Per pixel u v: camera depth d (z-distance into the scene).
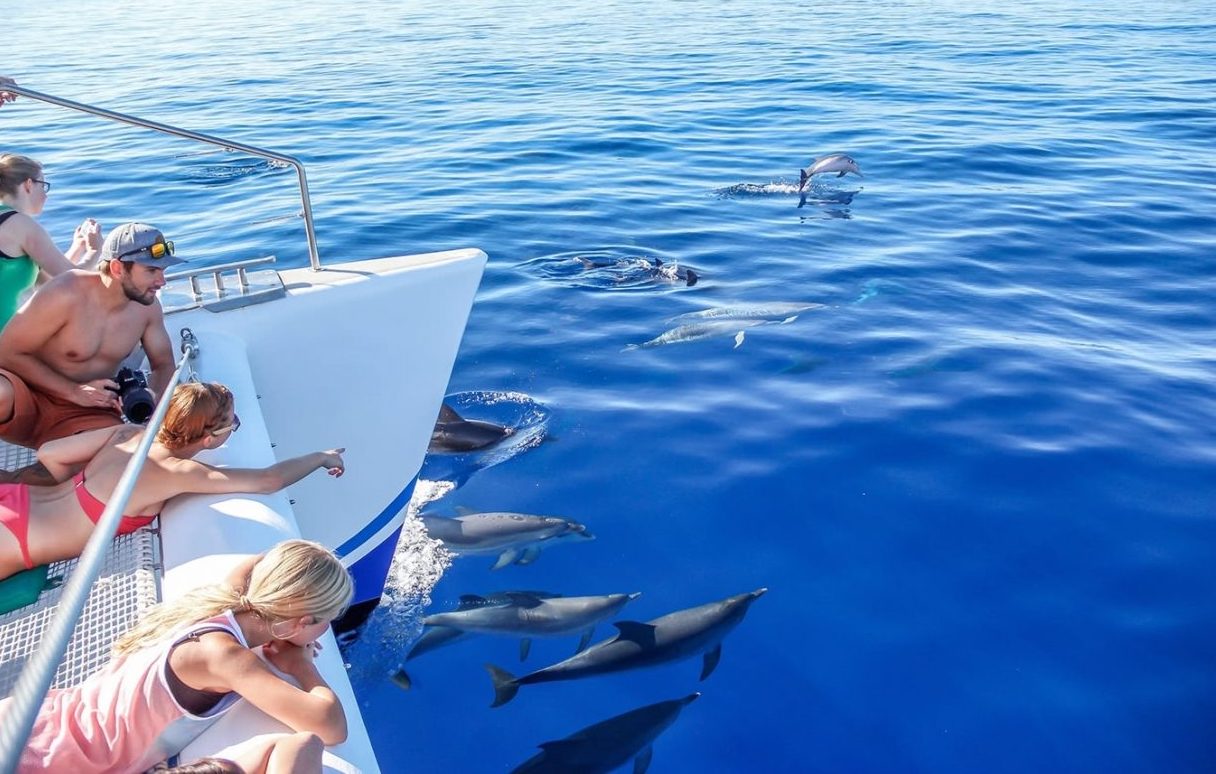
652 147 18.36
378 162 17.06
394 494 6.77
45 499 3.86
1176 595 6.25
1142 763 5.07
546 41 32.69
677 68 26.92
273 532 3.90
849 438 8.05
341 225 13.45
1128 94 23.22
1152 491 7.34
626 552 6.63
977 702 5.45
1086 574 6.44
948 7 42.25
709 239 13.30
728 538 6.77
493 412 8.49
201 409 3.88
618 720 5.25
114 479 3.79
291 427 6.20
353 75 26.12
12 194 5.34
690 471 7.57
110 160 16.98
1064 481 7.45
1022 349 9.82
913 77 25.50
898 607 6.14
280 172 16.31
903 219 14.25
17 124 19.94
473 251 6.83
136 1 54.72
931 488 7.36
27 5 54.62
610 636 5.85
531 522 6.80
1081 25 35.78
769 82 24.83
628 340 10.01
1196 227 13.75
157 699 2.86
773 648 5.80
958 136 19.20
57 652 2.04
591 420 8.36
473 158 17.41
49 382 4.53
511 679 5.56
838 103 22.38
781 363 9.48
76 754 2.82
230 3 51.28
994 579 6.39
